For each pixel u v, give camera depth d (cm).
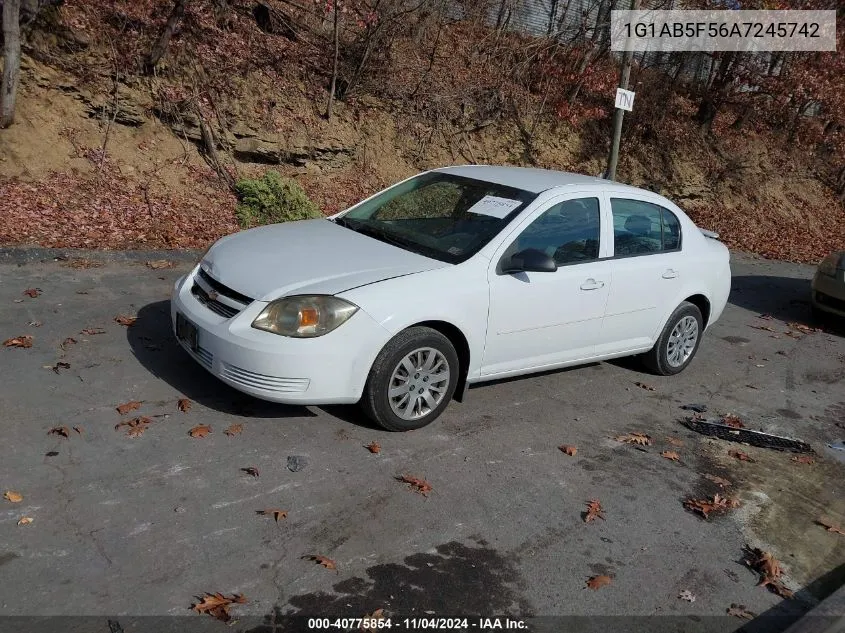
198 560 338
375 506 396
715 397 633
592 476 461
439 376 478
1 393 459
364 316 436
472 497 418
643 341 619
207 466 411
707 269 657
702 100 1858
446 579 347
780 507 459
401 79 1286
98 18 975
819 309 938
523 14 1551
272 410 480
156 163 977
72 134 931
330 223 566
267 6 1149
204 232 901
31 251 716
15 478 378
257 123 1080
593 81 1485
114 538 345
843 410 645
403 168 1242
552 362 552
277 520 373
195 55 1051
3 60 862
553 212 536
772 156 2002
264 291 442
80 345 543
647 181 1670
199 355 461
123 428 437
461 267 483
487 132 1409
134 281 711
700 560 390
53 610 298
